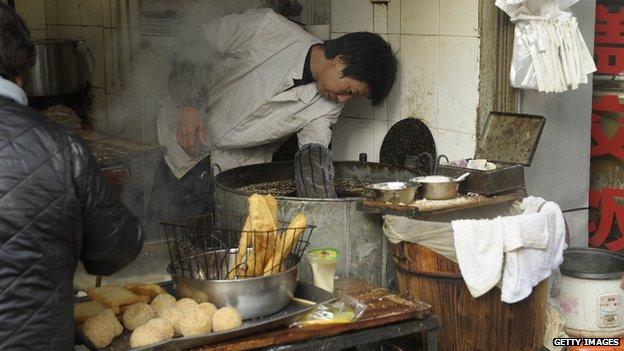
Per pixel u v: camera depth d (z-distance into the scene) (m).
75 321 2.78
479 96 4.14
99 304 2.90
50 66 5.18
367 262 3.72
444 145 4.39
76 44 5.36
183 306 2.80
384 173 4.48
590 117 4.44
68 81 5.31
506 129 4.04
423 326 3.12
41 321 2.21
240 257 2.97
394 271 3.81
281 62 4.57
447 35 4.29
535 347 3.71
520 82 4.04
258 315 2.87
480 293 3.45
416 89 4.55
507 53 4.13
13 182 2.15
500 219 3.46
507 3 3.90
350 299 3.15
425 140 4.48
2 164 2.15
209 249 3.45
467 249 3.42
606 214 4.88
